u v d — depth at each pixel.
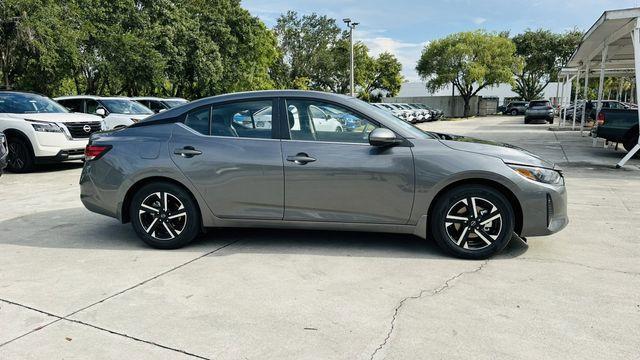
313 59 58.09
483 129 25.36
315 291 3.67
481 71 46.81
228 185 4.49
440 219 4.31
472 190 4.22
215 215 4.59
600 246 4.73
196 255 4.52
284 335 3.01
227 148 4.51
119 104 13.60
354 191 4.32
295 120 4.51
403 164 4.25
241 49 35.06
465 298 3.52
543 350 2.81
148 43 23.42
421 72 53.44
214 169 4.49
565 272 4.02
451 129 25.72
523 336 2.97
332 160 4.32
